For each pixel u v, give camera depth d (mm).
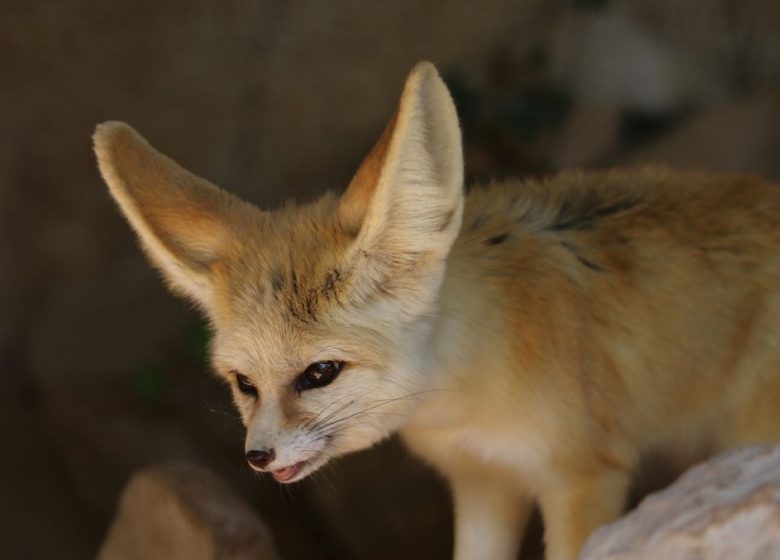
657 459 8984
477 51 15906
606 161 15180
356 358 7004
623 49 15898
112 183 7496
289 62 15695
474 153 15406
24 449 15109
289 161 15734
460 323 7488
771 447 5098
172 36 15641
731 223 8266
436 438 8172
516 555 9023
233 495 9344
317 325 6992
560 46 15953
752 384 8148
